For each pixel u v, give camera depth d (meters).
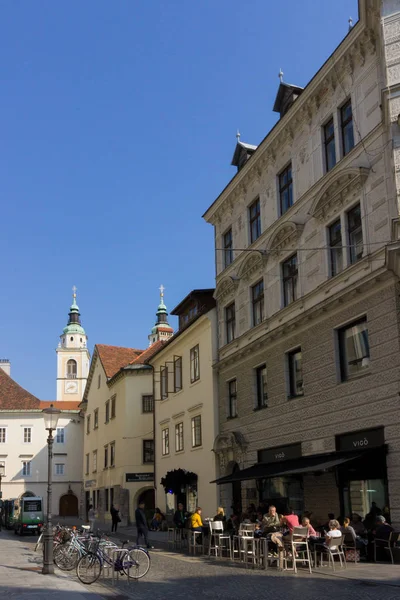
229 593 13.91
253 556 18.66
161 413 43.25
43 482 77.00
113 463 53.34
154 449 43.97
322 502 23.00
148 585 15.83
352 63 22.39
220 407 33.19
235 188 32.06
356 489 21.17
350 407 21.47
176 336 39.34
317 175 24.56
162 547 27.62
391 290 19.72
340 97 23.20
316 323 23.89
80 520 65.00
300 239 25.52
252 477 24.78
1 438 77.31
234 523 25.08
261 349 28.59
